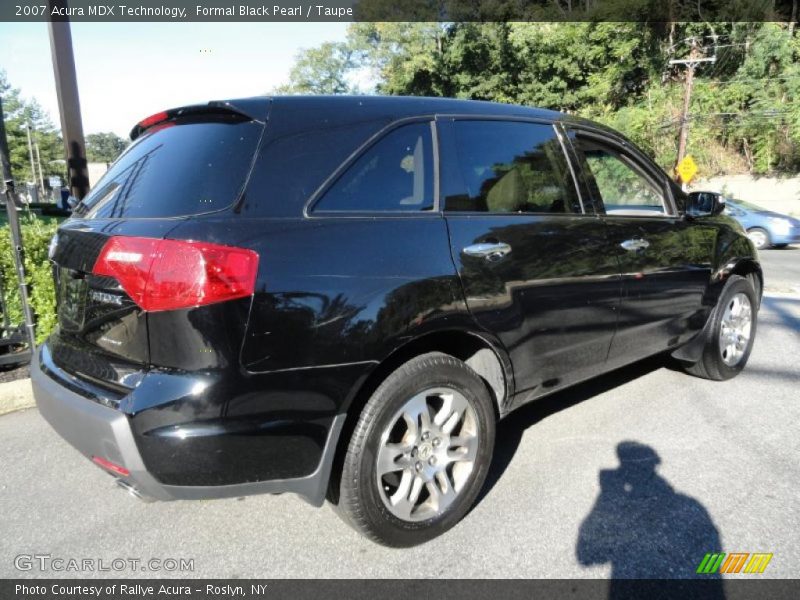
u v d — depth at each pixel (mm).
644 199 3666
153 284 1938
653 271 3465
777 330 6074
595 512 2736
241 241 1990
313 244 2119
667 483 2984
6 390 3967
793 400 4070
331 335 2102
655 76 29609
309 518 2742
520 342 2729
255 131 2229
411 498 2395
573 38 28766
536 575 2316
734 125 28141
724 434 3539
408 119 2566
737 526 2621
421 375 2355
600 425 3676
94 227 2291
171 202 2158
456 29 30156
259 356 1980
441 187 2574
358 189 2334
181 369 1947
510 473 3098
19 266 4250
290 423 2055
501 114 2951
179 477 1955
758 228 15961
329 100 2443
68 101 5602
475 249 2541
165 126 2590
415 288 2312
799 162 27250
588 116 29922
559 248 2895
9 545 2539
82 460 3305
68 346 2414
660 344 3738
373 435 2248
